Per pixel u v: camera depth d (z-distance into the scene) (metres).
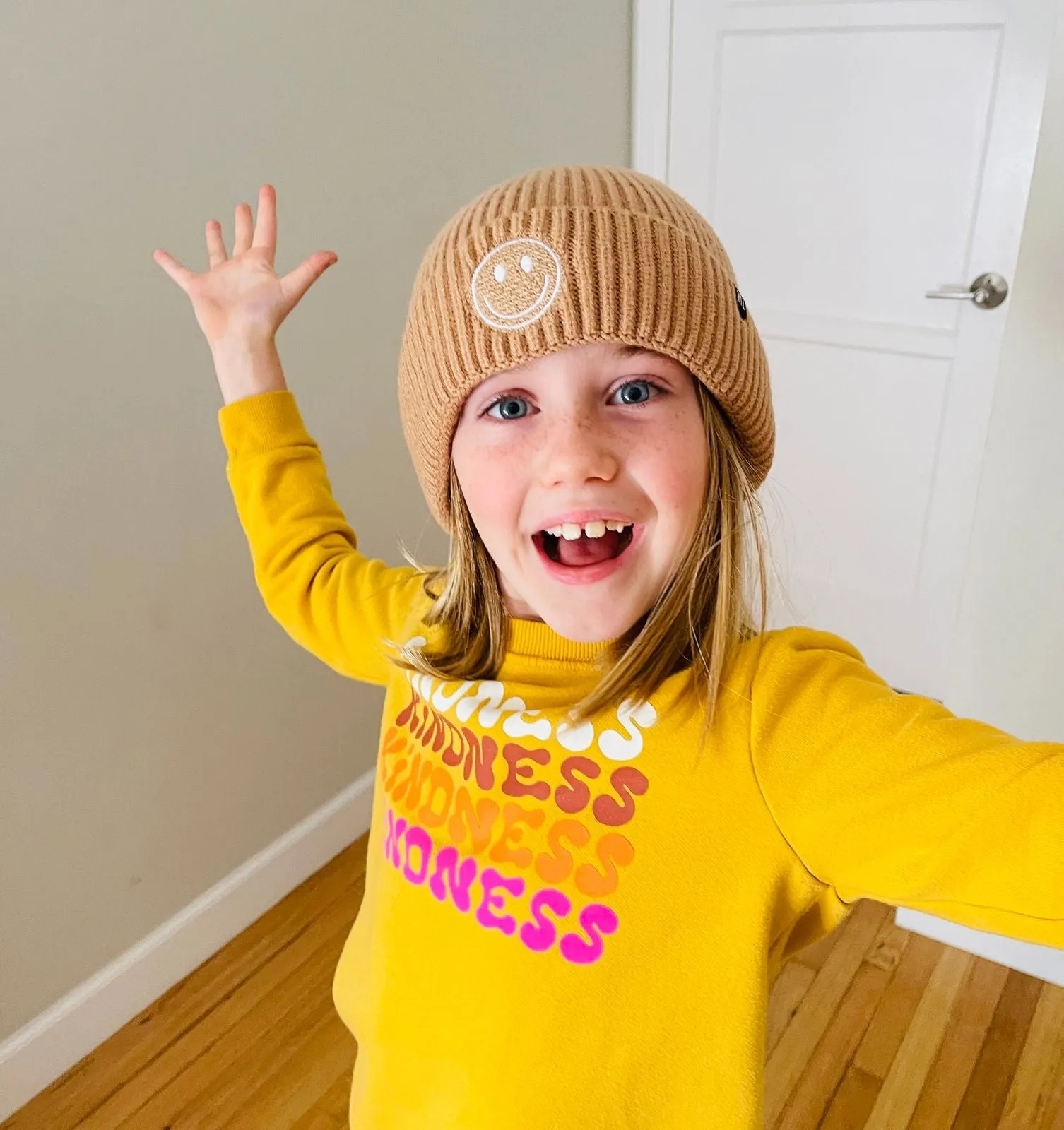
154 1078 1.56
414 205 1.77
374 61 1.61
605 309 0.64
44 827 1.46
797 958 1.70
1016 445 1.41
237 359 0.97
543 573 0.69
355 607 0.96
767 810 0.64
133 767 1.55
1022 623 1.51
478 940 0.71
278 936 1.81
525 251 0.65
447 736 0.78
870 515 2.32
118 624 1.46
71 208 1.25
